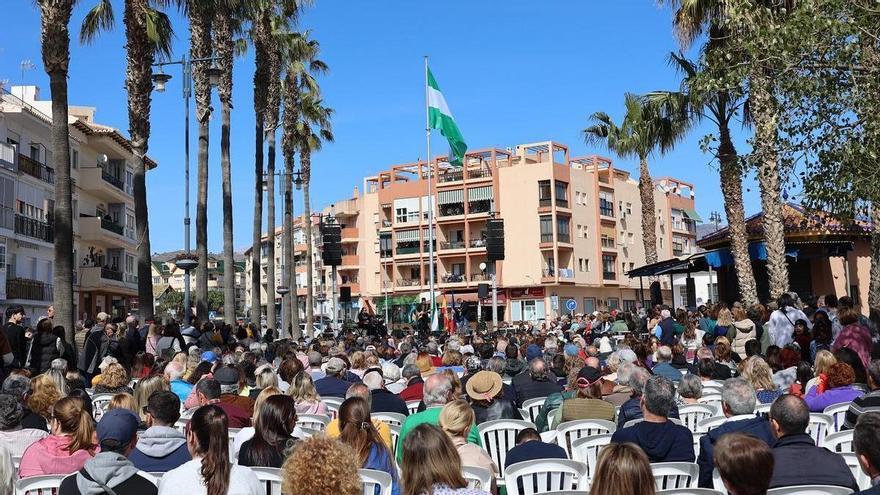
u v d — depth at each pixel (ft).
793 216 89.76
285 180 143.23
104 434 19.71
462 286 266.16
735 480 13.66
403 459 15.19
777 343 52.65
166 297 403.75
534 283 257.14
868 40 39.78
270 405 21.50
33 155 146.51
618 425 28.32
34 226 142.61
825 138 40.04
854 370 32.83
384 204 290.35
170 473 16.97
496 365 41.50
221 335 77.20
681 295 265.13
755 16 42.80
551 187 258.16
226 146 109.09
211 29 108.88
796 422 18.60
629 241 297.94
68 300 58.75
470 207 271.08
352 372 44.37
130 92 76.23
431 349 58.90
